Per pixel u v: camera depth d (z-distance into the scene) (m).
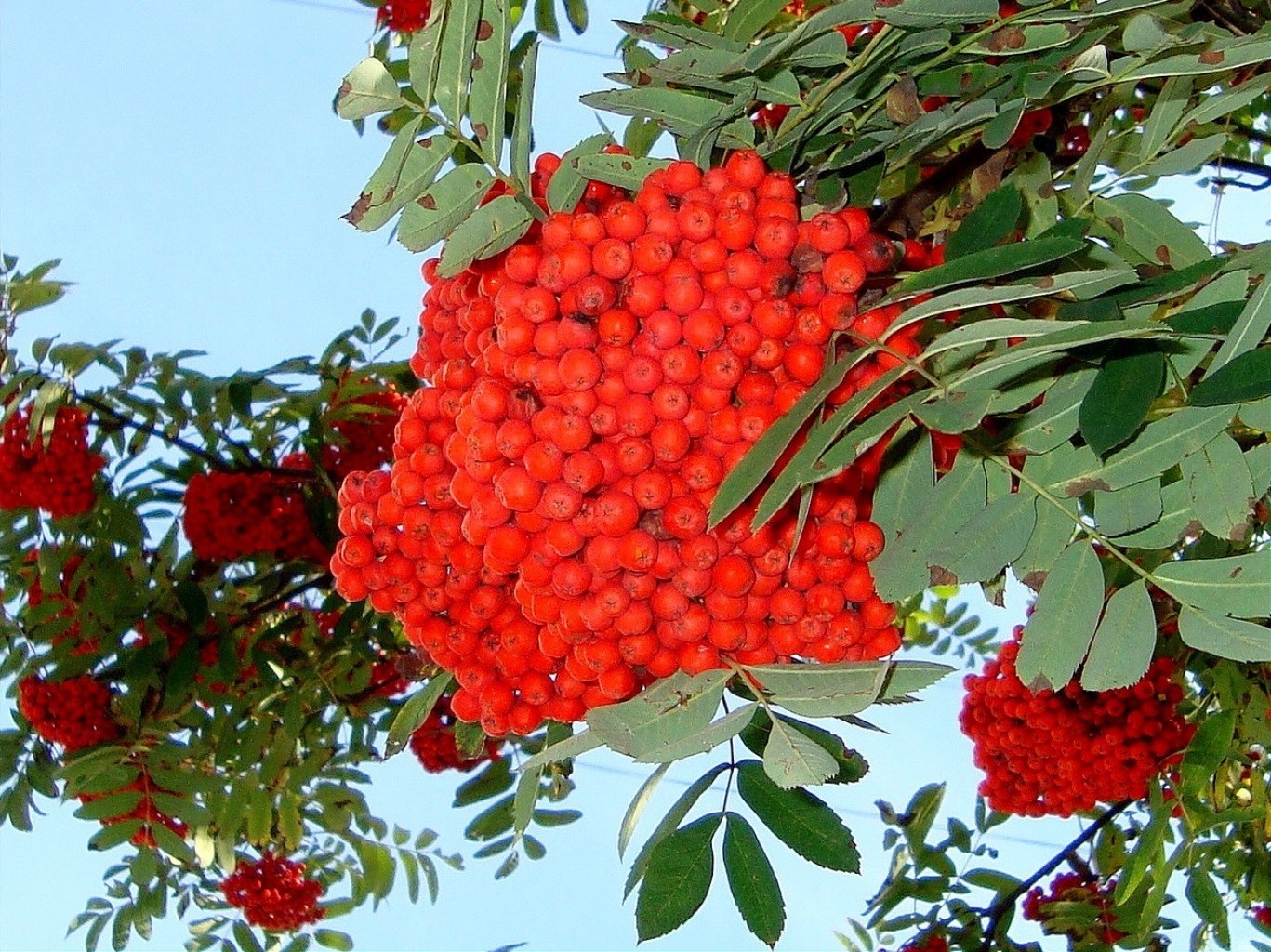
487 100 0.68
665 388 0.66
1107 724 0.97
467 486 0.69
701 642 0.69
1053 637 0.68
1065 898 1.22
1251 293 0.68
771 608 0.69
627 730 0.68
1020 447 0.69
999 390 0.69
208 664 1.19
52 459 1.12
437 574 0.72
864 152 0.72
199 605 1.17
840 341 0.67
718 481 0.67
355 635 1.24
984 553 0.68
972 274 0.65
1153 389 0.66
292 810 1.14
